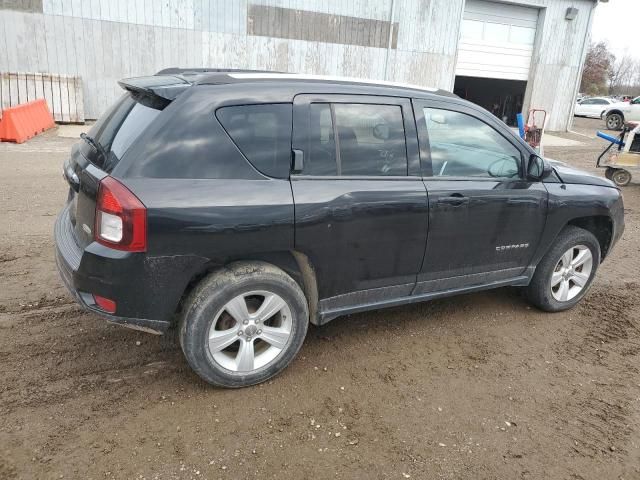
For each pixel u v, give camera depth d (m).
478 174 3.73
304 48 17.28
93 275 2.70
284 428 2.81
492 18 20.20
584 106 31.50
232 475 2.47
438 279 3.70
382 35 18.34
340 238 3.15
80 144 3.33
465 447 2.76
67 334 3.59
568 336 4.05
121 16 14.84
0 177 8.02
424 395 3.19
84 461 2.49
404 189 3.33
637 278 5.37
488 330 4.06
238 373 3.05
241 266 2.96
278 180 2.97
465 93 24.97
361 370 3.41
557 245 4.19
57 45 14.46
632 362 3.71
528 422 3.00
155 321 2.81
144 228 2.61
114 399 2.95
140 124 2.81
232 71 3.55
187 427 2.77
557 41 21.25
